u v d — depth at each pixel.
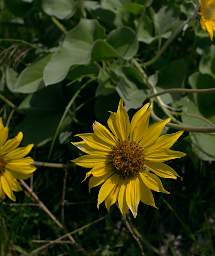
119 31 0.64
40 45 0.70
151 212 0.64
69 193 0.65
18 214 0.62
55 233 0.62
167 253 0.63
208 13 0.61
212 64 0.67
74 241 0.60
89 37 0.64
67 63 0.62
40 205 0.61
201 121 0.63
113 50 0.61
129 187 0.54
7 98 0.67
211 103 0.65
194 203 0.64
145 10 0.67
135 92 0.63
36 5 0.70
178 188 0.65
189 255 0.63
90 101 0.66
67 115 0.64
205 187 0.65
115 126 0.54
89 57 0.62
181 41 0.71
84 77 0.66
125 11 0.68
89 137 0.54
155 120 0.62
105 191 0.54
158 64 0.68
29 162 0.56
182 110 0.63
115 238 0.63
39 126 0.64
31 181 0.62
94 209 0.65
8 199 0.63
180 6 0.69
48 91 0.65
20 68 0.68
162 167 0.54
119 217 0.64
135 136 0.54
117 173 0.54
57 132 0.61
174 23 0.68
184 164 0.65
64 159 0.66
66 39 0.63
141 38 0.67
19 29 0.73
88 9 0.69
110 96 0.64
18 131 0.64
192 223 0.64
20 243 0.62
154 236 0.63
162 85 0.65
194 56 0.69
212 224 0.64
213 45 0.67
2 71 0.65
